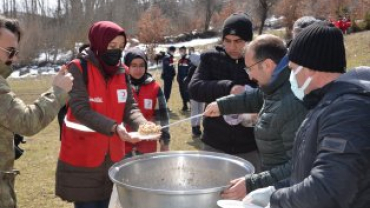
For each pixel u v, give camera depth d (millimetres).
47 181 6402
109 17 41500
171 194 1968
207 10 53562
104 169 3150
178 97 15273
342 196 1483
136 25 44312
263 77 2492
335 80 1702
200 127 9305
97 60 3123
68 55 35781
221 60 3494
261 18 41781
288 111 2312
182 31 52719
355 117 1526
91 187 3129
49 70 29828
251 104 3027
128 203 2092
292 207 1597
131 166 2420
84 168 3102
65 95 2443
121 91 3238
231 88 3311
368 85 1596
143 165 2488
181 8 56031
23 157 7754
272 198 1677
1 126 2318
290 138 2322
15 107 2266
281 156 2412
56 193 3221
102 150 3111
